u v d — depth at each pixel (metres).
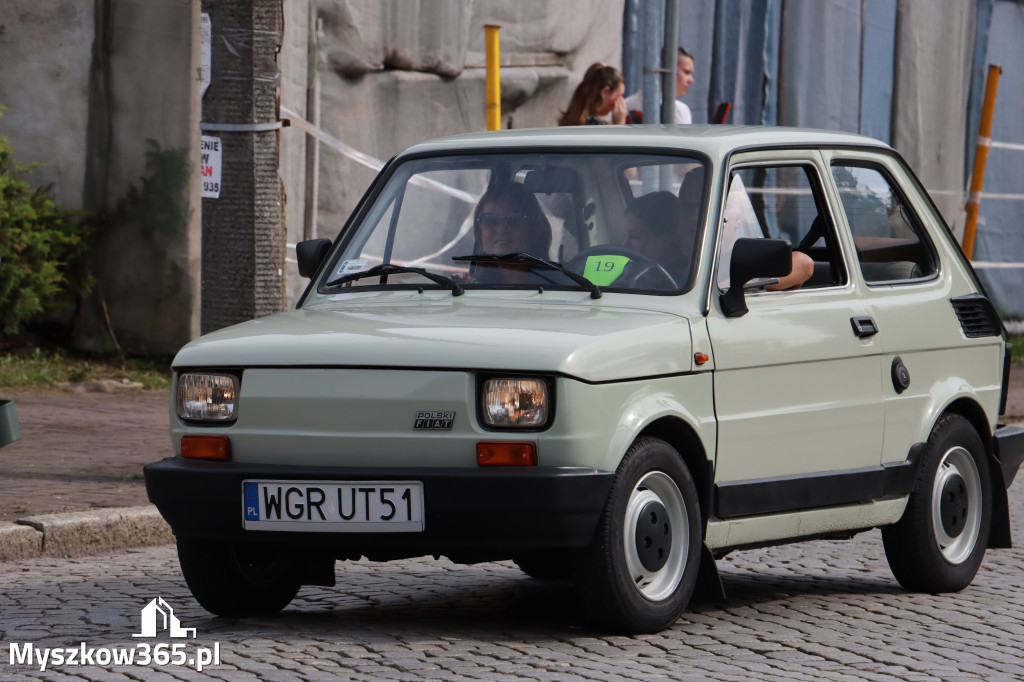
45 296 20.67
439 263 9.16
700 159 8.98
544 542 7.57
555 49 24.61
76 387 19.38
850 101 28.59
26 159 20.88
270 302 14.29
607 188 9.03
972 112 30.78
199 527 8.09
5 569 10.62
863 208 10.04
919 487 9.95
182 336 21.06
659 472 8.11
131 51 20.83
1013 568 11.31
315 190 21.58
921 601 9.89
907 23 29.17
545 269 8.85
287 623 8.67
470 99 23.61
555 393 7.54
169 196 20.84
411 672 7.34
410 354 7.70
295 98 21.09
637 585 8.08
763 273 8.45
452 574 10.64
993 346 10.80
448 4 23.08
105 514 11.65
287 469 7.80
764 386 8.77
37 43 20.86
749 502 8.65
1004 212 31.27
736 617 9.12
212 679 7.18
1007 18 31.03
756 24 27.20
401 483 7.60
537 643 8.07
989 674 7.75
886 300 9.84
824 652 8.13
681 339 8.26
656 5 18.89
